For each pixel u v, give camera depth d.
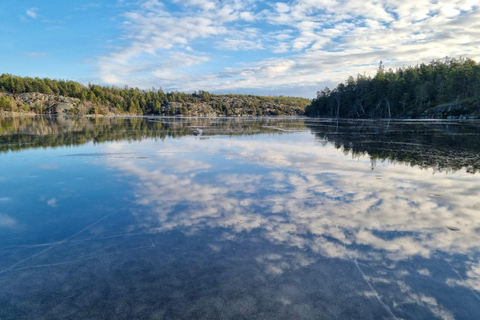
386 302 3.38
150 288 3.63
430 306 3.31
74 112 105.56
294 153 13.80
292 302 3.37
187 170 10.04
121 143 17.78
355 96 80.75
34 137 20.80
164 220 5.70
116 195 7.26
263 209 6.25
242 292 3.54
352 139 20.00
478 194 7.24
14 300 3.44
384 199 6.90
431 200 6.82
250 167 10.52
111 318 3.12
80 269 4.07
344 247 4.60
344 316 3.16
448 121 43.53
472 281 3.75
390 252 4.44
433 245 4.65
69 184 8.27
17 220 5.78
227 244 4.71
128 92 142.25
